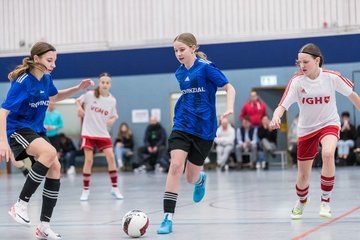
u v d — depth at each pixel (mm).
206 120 9242
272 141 30328
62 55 26266
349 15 24609
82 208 13305
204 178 10492
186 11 26281
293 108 33281
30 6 27500
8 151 8172
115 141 33562
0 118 8320
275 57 24438
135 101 34625
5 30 27719
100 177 27297
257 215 10914
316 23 25047
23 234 9320
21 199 8578
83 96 16141
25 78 8586
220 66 24953
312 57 9656
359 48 23547
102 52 25984
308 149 10055
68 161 32062
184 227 9500
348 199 13516
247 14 25781
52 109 28172
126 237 8617
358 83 31594
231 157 31078
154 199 15211
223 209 12125
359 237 7992
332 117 9922
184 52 9266
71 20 27203
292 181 20312
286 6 25375
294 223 9648
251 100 30750
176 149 9102
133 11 26688
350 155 29656
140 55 25750
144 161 32000
